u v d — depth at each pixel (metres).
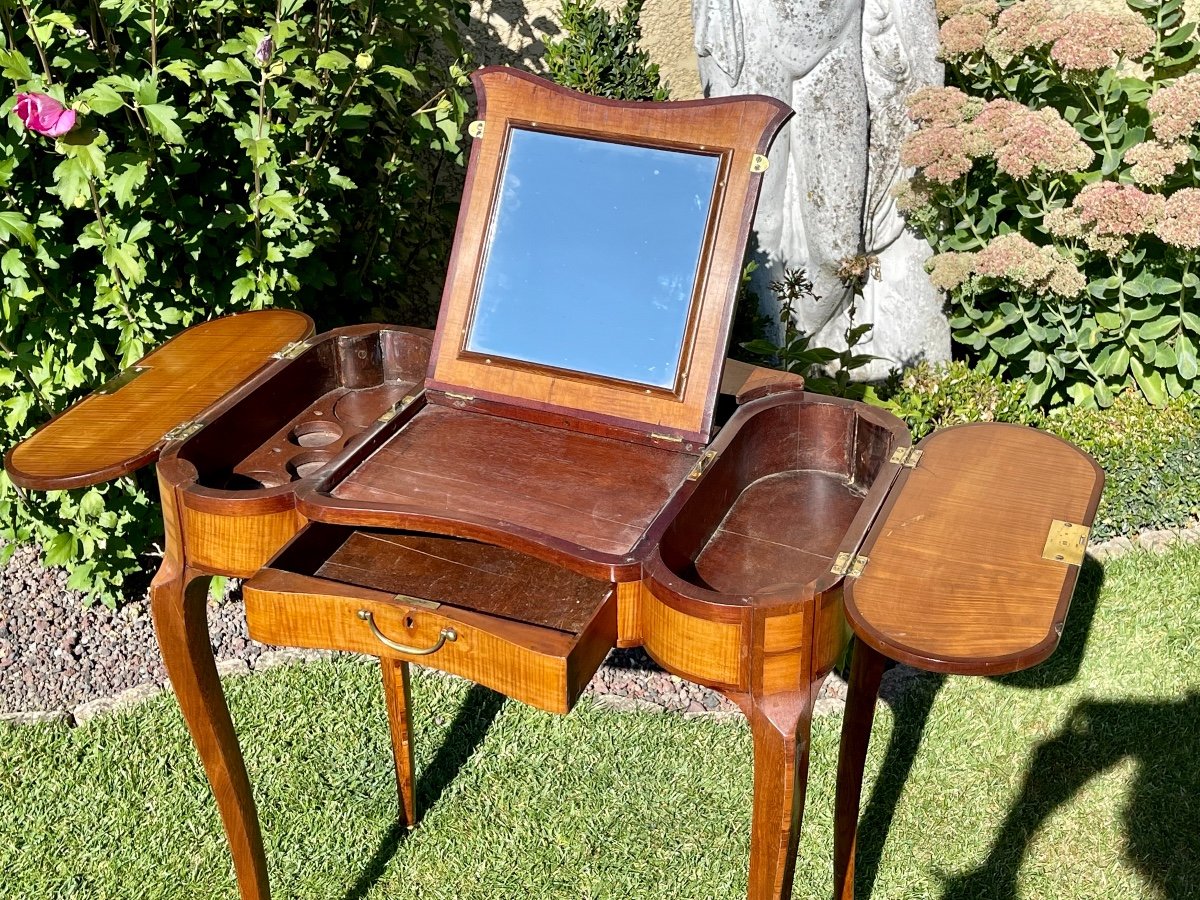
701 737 3.31
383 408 2.67
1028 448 2.30
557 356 2.33
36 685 3.61
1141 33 3.97
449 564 2.24
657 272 2.26
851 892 2.74
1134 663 3.52
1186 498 4.04
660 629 1.94
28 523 3.78
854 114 4.06
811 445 2.41
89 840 3.03
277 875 2.94
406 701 2.89
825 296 4.36
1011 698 3.41
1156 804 3.07
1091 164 4.48
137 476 3.75
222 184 3.45
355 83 3.51
